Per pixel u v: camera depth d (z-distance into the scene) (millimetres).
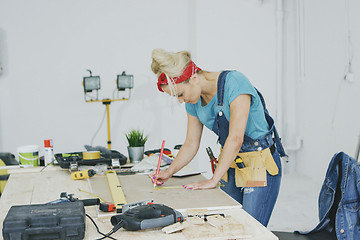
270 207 2047
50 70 4793
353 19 4008
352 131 4078
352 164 1738
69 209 1232
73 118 4906
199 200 1576
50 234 1177
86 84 4230
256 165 1985
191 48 5105
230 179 2160
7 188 1822
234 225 1213
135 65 5016
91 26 4855
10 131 4754
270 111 5164
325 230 1948
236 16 4980
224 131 1969
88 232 1261
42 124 4836
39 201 1611
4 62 4656
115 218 1309
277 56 5066
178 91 1724
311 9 4871
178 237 1217
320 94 4715
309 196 4230
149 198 1605
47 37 4750
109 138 4715
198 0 4891
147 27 5004
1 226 1317
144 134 5102
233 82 1805
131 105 5043
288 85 5305
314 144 4887
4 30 4625
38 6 4691
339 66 4297
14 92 4719
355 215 1725
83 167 2174
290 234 1958
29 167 2301
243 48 5031
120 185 1771
